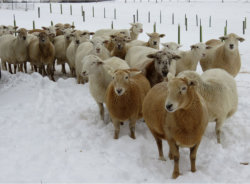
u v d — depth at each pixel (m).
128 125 7.81
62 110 8.69
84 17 30.11
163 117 5.36
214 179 5.45
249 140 6.93
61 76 13.23
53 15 32.09
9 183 5.16
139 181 5.32
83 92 10.23
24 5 39.66
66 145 6.59
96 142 6.84
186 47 18.73
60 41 13.33
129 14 35.28
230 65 10.18
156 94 5.84
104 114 8.55
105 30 14.37
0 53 13.11
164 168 5.90
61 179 5.29
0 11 33.03
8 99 9.46
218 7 39.44
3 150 6.30
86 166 5.71
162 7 40.88
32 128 7.45
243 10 36.25
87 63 7.69
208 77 6.98
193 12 36.16
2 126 7.54
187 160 6.15
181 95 4.80
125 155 6.23
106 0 52.94
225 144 6.83
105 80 7.86
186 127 5.08
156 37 11.73
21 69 13.05
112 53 10.88
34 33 14.59
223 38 10.05
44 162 5.86
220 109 6.58
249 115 8.05
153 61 8.32
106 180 5.29
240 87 10.88
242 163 5.93
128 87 6.68
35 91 10.10
